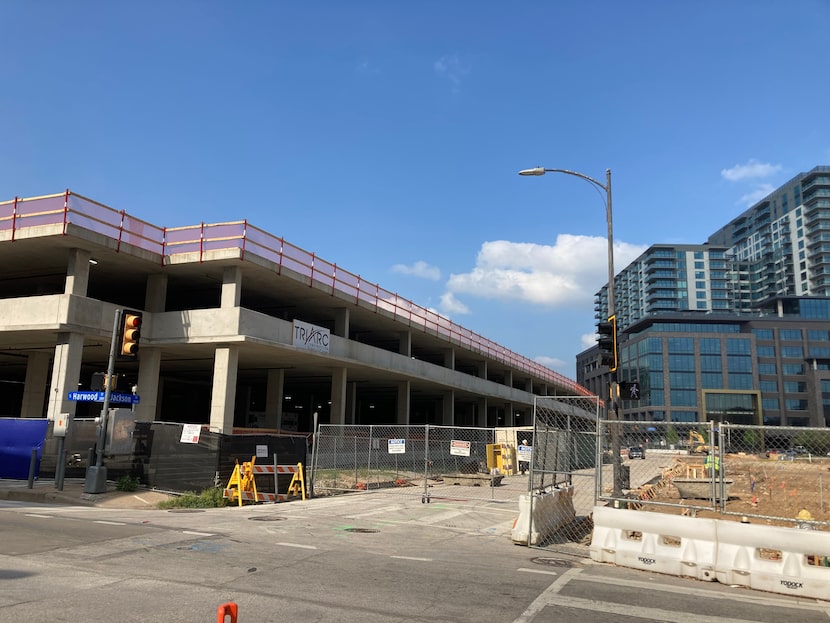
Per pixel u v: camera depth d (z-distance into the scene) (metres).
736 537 8.84
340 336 34.69
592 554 9.85
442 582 7.89
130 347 17.03
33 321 23.25
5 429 19.78
